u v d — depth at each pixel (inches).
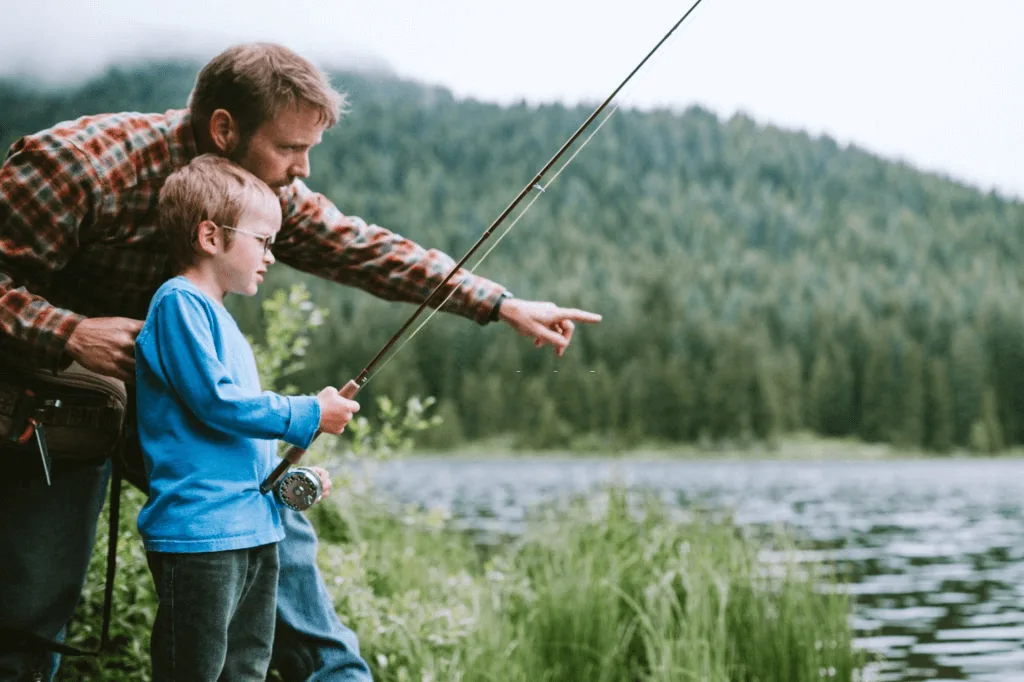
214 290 77.4
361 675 89.4
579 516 203.3
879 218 7436.0
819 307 4480.8
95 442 80.8
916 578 386.3
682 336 4254.4
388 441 155.7
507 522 609.3
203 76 81.5
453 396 3523.6
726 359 3909.9
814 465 3211.1
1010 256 6771.7
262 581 75.0
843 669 161.8
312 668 88.6
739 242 6756.9
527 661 148.5
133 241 81.6
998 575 398.9
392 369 3171.8
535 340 99.5
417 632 127.3
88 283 82.9
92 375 79.7
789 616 162.4
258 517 73.6
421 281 99.1
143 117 82.0
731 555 183.3
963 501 1139.9
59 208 76.9
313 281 3208.7
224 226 76.0
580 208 7111.2
